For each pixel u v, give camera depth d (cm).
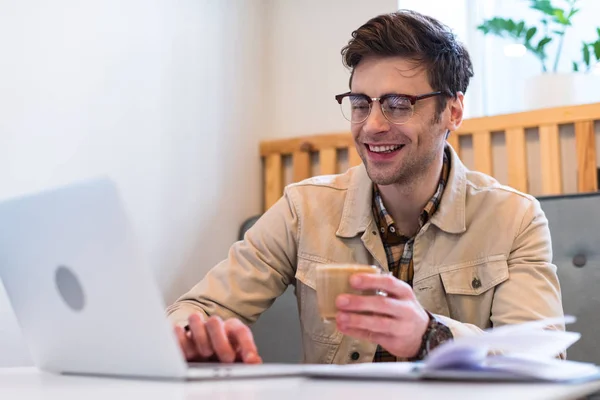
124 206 79
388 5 261
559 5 249
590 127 217
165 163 241
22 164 195
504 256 149
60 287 93
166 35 244
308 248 162
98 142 217
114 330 87
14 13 194
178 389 77
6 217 97
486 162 236
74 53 211
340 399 67
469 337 80
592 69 238
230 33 273
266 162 282
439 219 153
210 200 259
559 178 222
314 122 276
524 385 76
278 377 86
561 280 191
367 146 149
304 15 282
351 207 160
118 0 226
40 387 86
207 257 256
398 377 81
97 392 78
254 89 283
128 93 228
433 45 147
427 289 153
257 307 160
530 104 235
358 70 150
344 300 97
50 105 203
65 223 87
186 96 251
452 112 160
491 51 268
